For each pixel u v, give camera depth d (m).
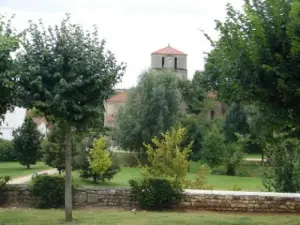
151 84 50.09
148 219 12.07
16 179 33.34
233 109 61.06
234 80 9.66
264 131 11.87
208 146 48.06
